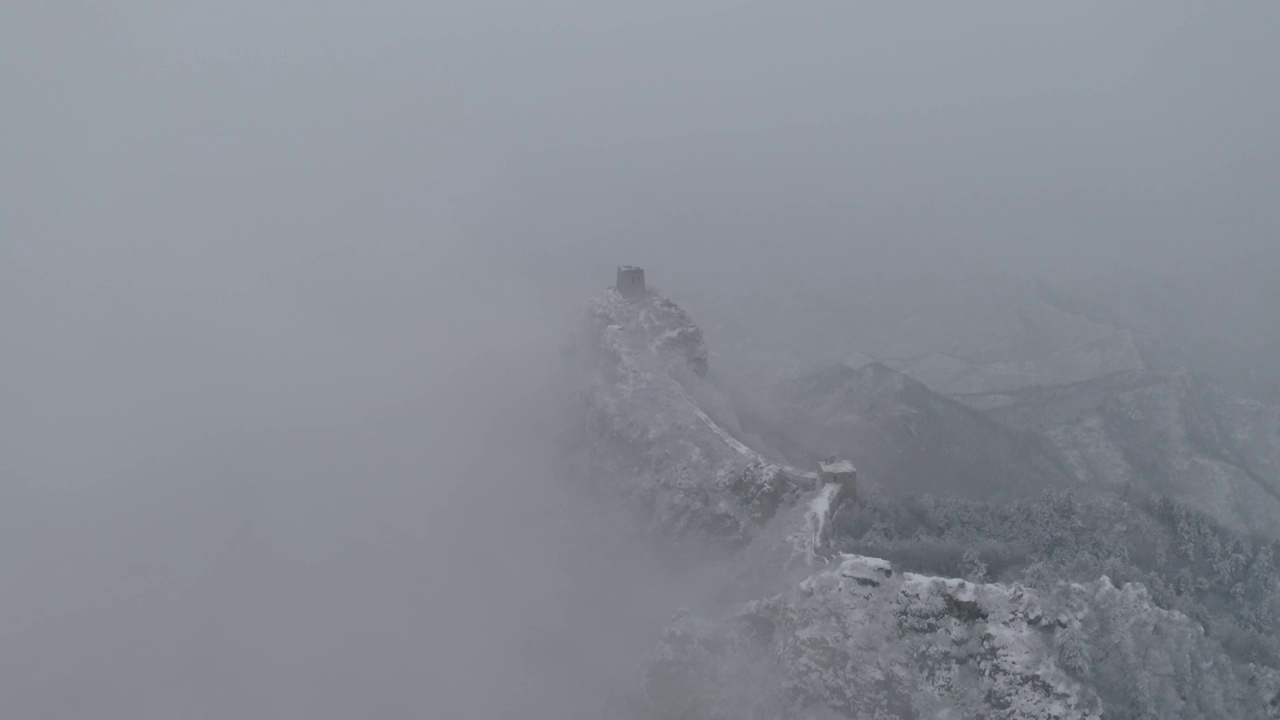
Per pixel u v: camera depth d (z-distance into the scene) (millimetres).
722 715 67250
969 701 57500
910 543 75688
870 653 61625
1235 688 61844
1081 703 55781
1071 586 63594
